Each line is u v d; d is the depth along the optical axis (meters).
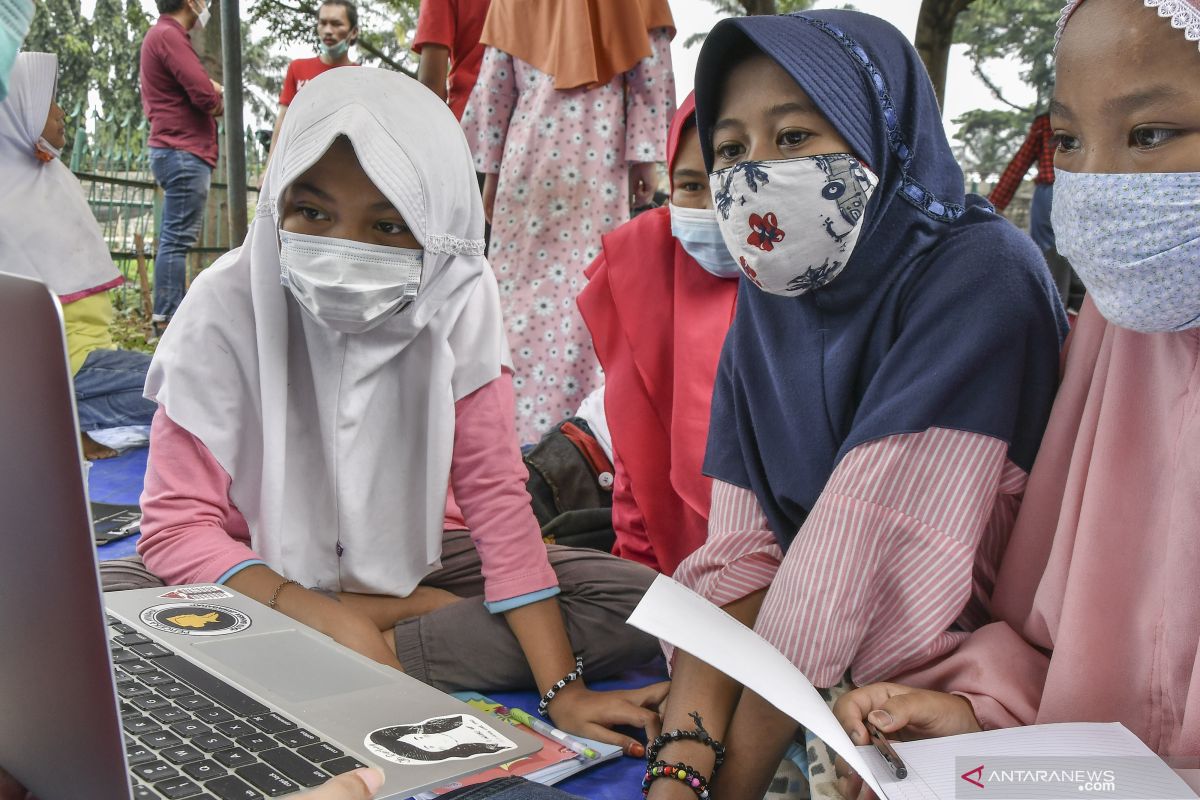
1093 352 1.29
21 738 0.80
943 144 1.55
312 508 1.89
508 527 1.76
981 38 6.37
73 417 0.67
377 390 1.87
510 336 3.48
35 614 0.73
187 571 1.66
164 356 1.77
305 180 1.64
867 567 1.31
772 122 1.45
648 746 1.35
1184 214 1.05
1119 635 1.19
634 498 2.25
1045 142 4.61
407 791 0.94
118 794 0.75
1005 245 1.41
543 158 3.42
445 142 1.77
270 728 1.03
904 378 1.38
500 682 1.73
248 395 1.82
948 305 1.38
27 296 0.66
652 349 2.26
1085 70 1.08
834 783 1.27
